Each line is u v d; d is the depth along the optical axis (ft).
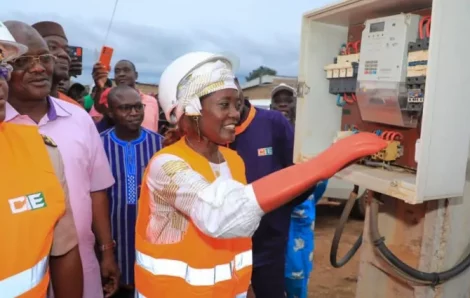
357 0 5.25
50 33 7.51
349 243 16.38
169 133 4.52
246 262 4.58
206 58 4.08
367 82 5.52
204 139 4.33
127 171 7.91
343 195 17.44
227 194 3.37
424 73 4.73
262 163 7.05
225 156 4.73
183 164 3.91
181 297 4.07
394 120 5.34
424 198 4.50
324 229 18.02
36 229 3.59
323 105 6.66
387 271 6.24
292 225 8.88
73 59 10.59
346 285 12.91
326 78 6.62
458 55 4.38
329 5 5.75
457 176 4.66
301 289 9.20
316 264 14.46
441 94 4.36
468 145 4.66
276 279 7.29
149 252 4.17
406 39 4.95
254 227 3.39
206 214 3.41
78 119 6.27
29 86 5.54
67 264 4.36
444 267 5.49
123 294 8.04
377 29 5.32
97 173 6.64
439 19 4.18
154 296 4.17
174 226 4.06
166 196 3.86
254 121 7.04
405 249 6.01
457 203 5.34
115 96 7.95
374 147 3.36
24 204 3.56
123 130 8.10
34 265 3.55
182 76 4.12
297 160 6.66
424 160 4.39
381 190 4.93
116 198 7.81
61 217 4.28
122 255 7.81
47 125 5.90
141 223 4.39
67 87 10.81
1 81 3.51
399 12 5.40
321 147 6.75
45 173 3.82
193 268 4.04
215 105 4.04
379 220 6.40
